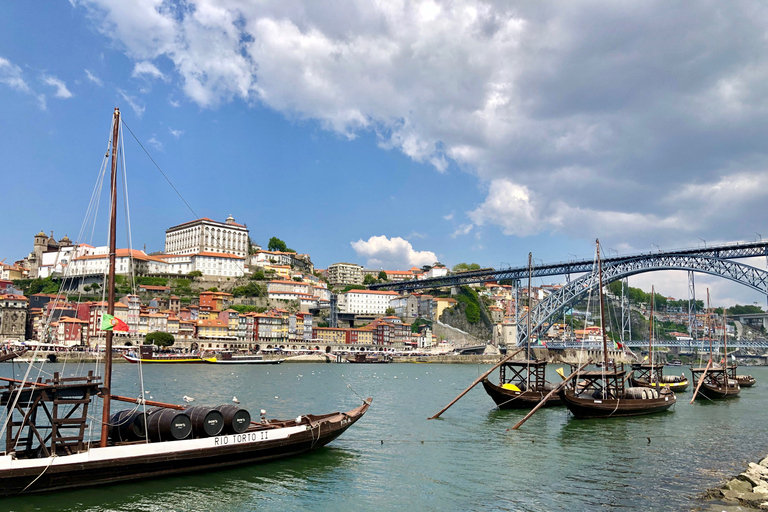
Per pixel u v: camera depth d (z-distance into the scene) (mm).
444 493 29938
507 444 43031
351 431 47094
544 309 187000
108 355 29375
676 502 28734
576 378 59531
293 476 32000
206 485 29719
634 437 46875
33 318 181375
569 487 31406
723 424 55938
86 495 27297
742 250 140750
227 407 32875
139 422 30266
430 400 73000
